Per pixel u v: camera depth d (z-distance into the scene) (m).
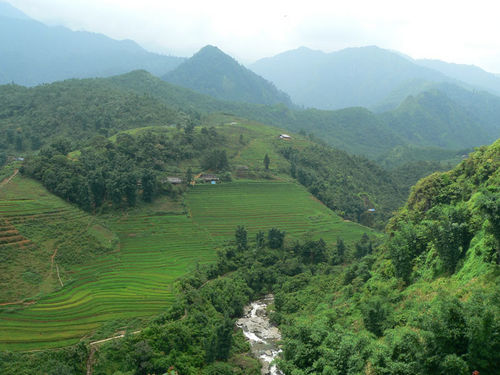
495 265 41.09
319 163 185.88
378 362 34.44
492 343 27.14
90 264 81.88
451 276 49.25
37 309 63.91
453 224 50.38
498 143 65.56
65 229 86.94
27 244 77.00
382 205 179.25
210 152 158.75
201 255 98.00
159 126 197.38
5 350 52.91
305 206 140.88
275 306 87.19
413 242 61.97
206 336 64.19
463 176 71.12
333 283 87.50
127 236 98.12
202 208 123.25
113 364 52.94
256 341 73.31
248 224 120.62
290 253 109.75
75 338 58.25
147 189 114.88
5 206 84.88
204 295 78.38
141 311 68.00
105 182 106.88
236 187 141.50
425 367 29.75
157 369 53.41
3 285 65.75
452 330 29.20
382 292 57.66
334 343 43.56
